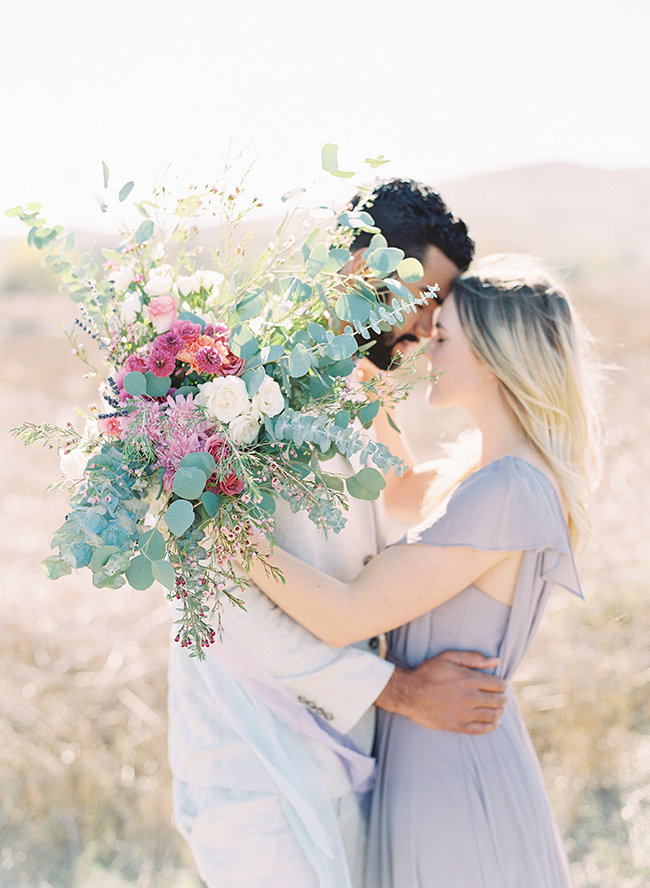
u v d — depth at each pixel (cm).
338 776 166
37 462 633
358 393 140
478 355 170
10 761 296
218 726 162
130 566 116
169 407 128
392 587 155
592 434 186
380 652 179
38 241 137
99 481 123
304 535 163
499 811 163
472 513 156
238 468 125
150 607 387
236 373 133
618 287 2172
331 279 143
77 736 306
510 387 169
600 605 383
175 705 172
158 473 128
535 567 165
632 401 726
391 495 216
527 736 182
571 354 171
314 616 152
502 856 161
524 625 169
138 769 306
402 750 169
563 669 343
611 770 311
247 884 153
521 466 162
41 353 1426
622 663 344
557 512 163
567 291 185
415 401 780
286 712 161
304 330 141
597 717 320
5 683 327
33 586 397
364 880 171
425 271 178
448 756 165
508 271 178
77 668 344
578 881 267
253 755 158
